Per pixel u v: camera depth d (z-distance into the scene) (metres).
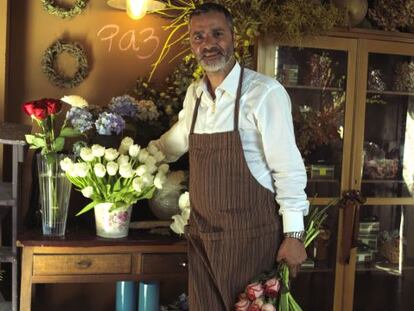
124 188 2.13
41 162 2.14
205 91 1.87
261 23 2.45
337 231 2.75
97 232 2.22
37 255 2.12
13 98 2.68
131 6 2.55
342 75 2.69
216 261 1.84
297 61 2.64
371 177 2.85
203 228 1.86
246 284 1.83
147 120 2.52
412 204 2.89
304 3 2.46
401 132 2.89
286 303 1.78
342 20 2.57
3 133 2.10
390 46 2.70
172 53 2.83
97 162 2.12
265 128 1.77
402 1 2.69
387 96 2.85
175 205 2.35
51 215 2.17
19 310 2.31
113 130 2.23
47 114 2.09
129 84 2.80
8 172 2.65
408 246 2.97
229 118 1.81
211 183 1.82
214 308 1.92
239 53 2.58
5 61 2.54
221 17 1.79
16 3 2.64
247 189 1.80
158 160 2.17
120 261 2.20
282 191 1.78
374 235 2.91
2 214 2.46
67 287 2.83
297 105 2.72
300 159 1.79
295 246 1.77
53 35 2.71
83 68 2.72
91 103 2.77
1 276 2.46
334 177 2.76
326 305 2.83
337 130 2.73
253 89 1.80
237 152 1.78
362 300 2.93
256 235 1.81
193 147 1.87
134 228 2.35
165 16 2.79
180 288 2.93
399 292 3.00
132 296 2.46
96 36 2.75
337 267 2.76
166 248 2.22
